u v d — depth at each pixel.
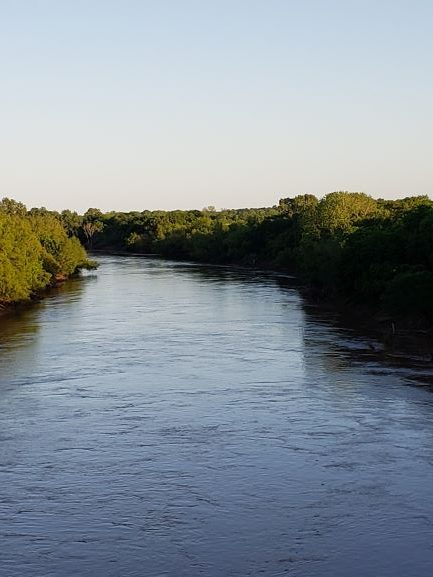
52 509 23.80
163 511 23.61
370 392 37.56
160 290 89.94
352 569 20.02
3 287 71.81
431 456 28.09
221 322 62.47
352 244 69.50
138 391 38.34
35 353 48.59
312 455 28.38
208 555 20.78
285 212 158.25
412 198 105.19
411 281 52.94
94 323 62.41
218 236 149.25
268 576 19.66
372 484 25.48
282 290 88.88
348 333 55.91
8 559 20.61
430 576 19.70
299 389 38.44
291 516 23.11
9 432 31.45
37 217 127.38
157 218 197.12
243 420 33.00
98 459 28.20
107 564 20.34
